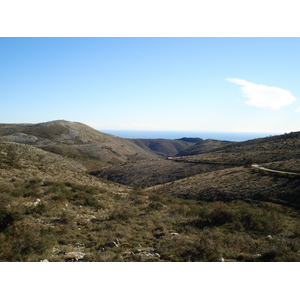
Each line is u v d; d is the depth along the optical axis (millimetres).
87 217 14961
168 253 8781
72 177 32375
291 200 24406
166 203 24812
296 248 9211
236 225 13922
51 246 8828
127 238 11227
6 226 9469
